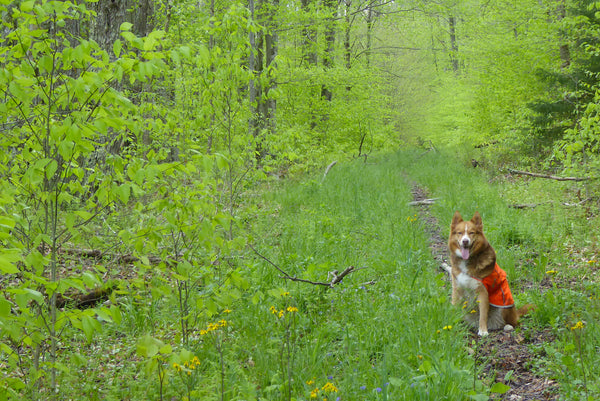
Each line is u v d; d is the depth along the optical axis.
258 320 4.77
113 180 3.41
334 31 23.30
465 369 3.98
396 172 19.55
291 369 3.87
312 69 19.78
